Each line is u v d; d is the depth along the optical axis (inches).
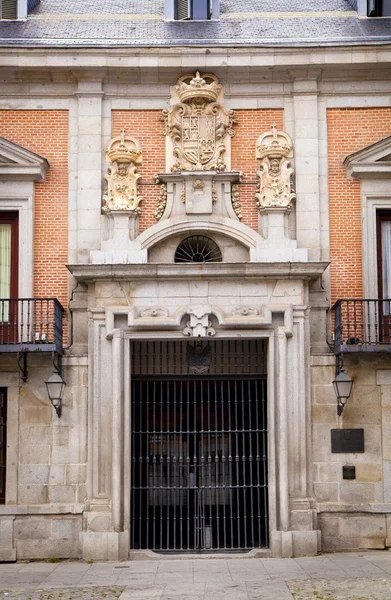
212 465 637.3
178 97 642.8
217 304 611.5
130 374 614.9
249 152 641.6
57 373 593.6
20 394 613.9
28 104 643.5
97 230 629.9
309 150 637.9
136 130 642.8
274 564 559.5
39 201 635.5
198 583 504.4
